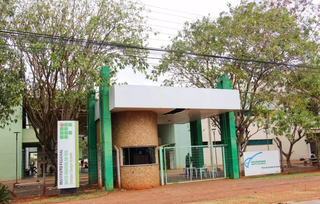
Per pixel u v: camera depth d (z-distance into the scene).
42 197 14.65
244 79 21.02
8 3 14.97
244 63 20.19
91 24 16.08
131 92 15.73
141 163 16.59
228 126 19.53
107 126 16.22
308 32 20.17
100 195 14.30
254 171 20.55
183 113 19.19
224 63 20.67
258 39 19.50
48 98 18.20
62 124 14.77
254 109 21.48
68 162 14.61
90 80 15.41
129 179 16.25
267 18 19.42
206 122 36.25
